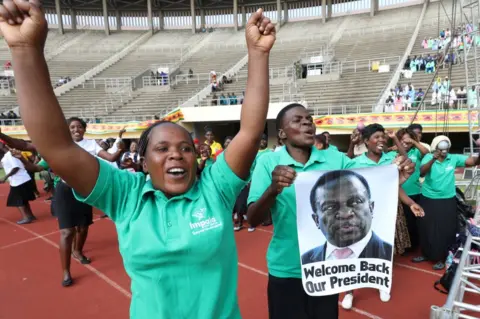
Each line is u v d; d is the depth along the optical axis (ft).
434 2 97.19
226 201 4.87
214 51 104.27
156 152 4.54
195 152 4.86
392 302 11.53
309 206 6.89
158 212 4.51
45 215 25.39
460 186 23.63
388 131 12.96
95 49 111.55
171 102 75.10
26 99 3.80
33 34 3.68
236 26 115.44
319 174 6.88
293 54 90.84
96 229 21.27
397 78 62.34
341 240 6.94
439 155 13.30
